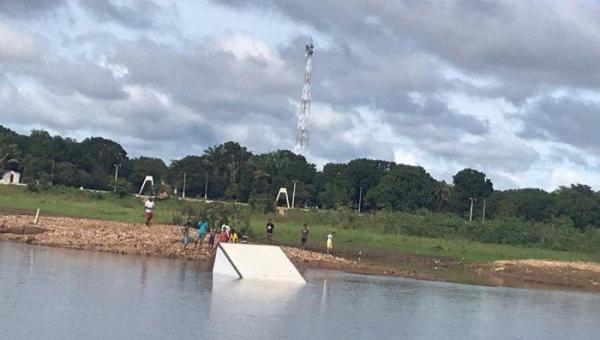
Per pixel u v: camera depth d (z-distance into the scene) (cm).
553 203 17888
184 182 18100
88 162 18150
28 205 8775
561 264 7594
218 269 4612
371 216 10669
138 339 2564
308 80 17562
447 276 5972
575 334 3584
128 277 4031
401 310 3803
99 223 6494
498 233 9988
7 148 16675
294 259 5831
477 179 18650
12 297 3130
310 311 3453
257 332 2839
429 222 10262
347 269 5681
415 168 18750
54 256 4722
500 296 4931
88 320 2792
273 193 17725
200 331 2762
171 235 6072
